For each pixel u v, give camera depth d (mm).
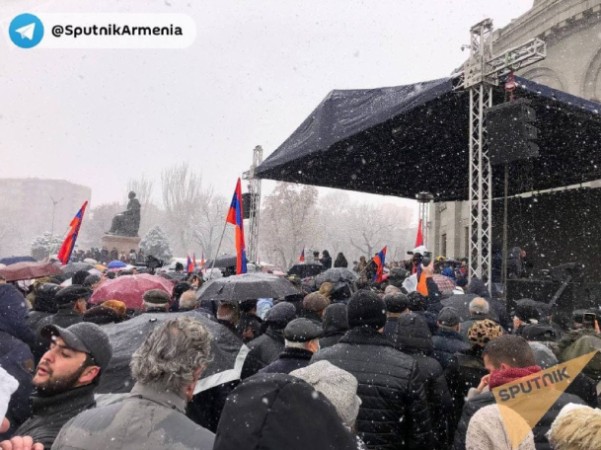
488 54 8898
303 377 1799
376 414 2580
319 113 11289
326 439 1049
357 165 16031
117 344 2766
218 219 52594
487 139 8891
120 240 26469
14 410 2826
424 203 17234
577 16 20062
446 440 3193
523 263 12477
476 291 7023
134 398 1597
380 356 2709
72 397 1903
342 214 82500
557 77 21375
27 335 3422
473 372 3252
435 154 15305
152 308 3516
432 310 5645
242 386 1120
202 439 1538
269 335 3766
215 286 4695
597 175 18297
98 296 5348
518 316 4332
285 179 17062
